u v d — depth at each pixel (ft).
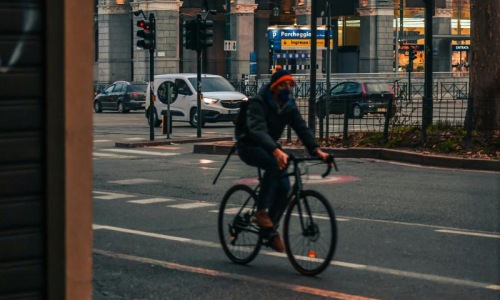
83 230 16.44
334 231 29.25
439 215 43.50
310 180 58.75
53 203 16.12
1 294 15.89
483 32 74.43
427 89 79.66
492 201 48.44
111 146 92.63
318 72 253.44
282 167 29.58
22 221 15.99
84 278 16.52
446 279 29.50
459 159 66.33
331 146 78.13
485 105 70.03
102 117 164.86
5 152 15.75
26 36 15.79
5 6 15.58
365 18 272.51
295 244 30.66
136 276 30.22
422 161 68.90
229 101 124.98
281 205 31.07
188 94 127.03
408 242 36.32
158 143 94.02
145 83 186.60
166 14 256.52
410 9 279.28
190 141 96.68
